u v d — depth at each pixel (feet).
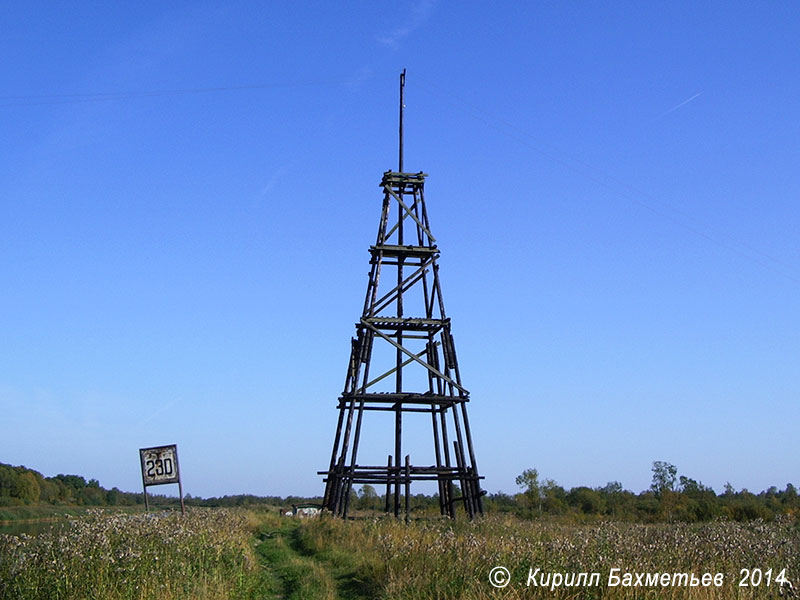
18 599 48.06
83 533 56.49
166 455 85.51
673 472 186.50
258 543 91.76
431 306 118.21
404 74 123.95
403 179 120.67
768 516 147.74
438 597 51.06
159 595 50.62
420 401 114.32
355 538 82.12
